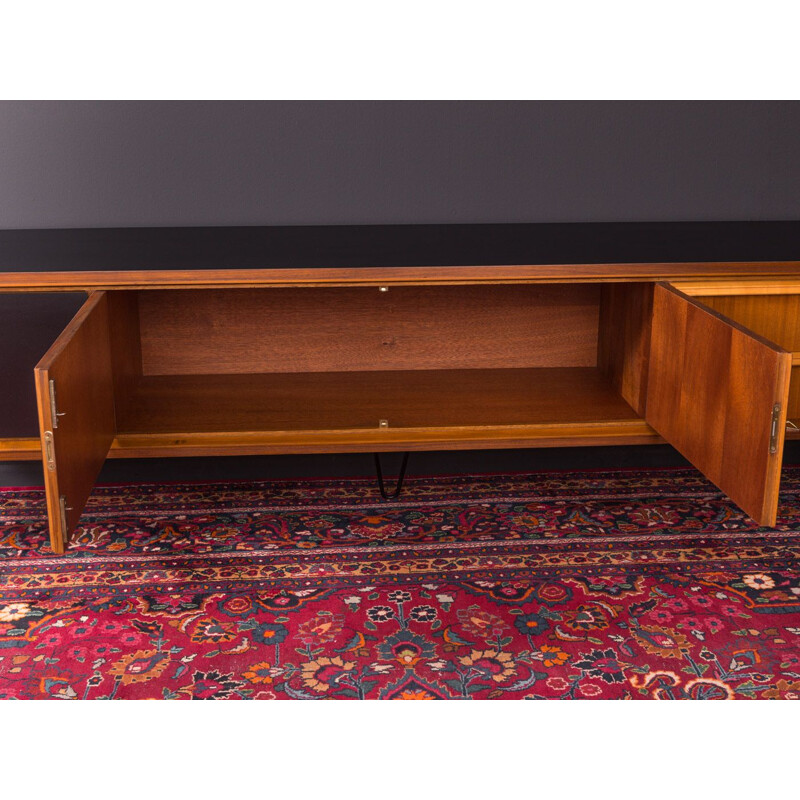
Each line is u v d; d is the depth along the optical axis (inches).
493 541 104.0
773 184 123.6
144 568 98.4
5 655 83.8
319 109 116.6
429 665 82.8
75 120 114.3
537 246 107.4
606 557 100.6
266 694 78.9
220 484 118.4
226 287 96.5
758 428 81.0
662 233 115.5
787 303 103.0
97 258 100.6
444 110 118.0
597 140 120.3
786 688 79.7
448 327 122.0
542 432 105.4
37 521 108.5
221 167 117.5
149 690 79.4
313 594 93.6
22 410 99.7
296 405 110.5
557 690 79.4
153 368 120.0
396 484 118.3
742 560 100.0
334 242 109.7
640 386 106.1
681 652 84.6
